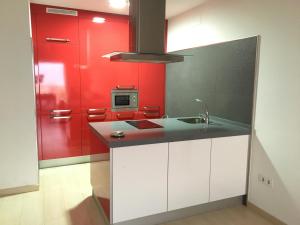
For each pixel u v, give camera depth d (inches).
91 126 115.2
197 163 102.7
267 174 105.0
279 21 96.0
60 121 158.7
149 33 109.0
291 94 93.2
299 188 92.5
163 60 111.1
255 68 106.7
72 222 102.1
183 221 104.5
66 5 147.4
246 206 116.4
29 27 116.6
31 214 107.3
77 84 159.5
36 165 126.4
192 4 141.6
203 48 138.5
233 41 117.6
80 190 130.0
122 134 96.1
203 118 136.0
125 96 170.1
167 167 97.3
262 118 105.7
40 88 151.3
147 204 96.0
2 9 111.7
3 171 121.3
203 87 140.4
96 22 159.3
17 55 116.2
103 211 103.3
